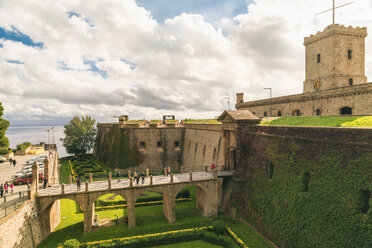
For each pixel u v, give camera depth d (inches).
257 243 997.8
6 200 975.0
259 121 1272.1
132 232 1079.0
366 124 784.9
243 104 2365.9
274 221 1003.3
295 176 932.6
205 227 1098.7
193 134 2095.2
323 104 1405.0
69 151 2878.9
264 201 1087.0
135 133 2198.6
